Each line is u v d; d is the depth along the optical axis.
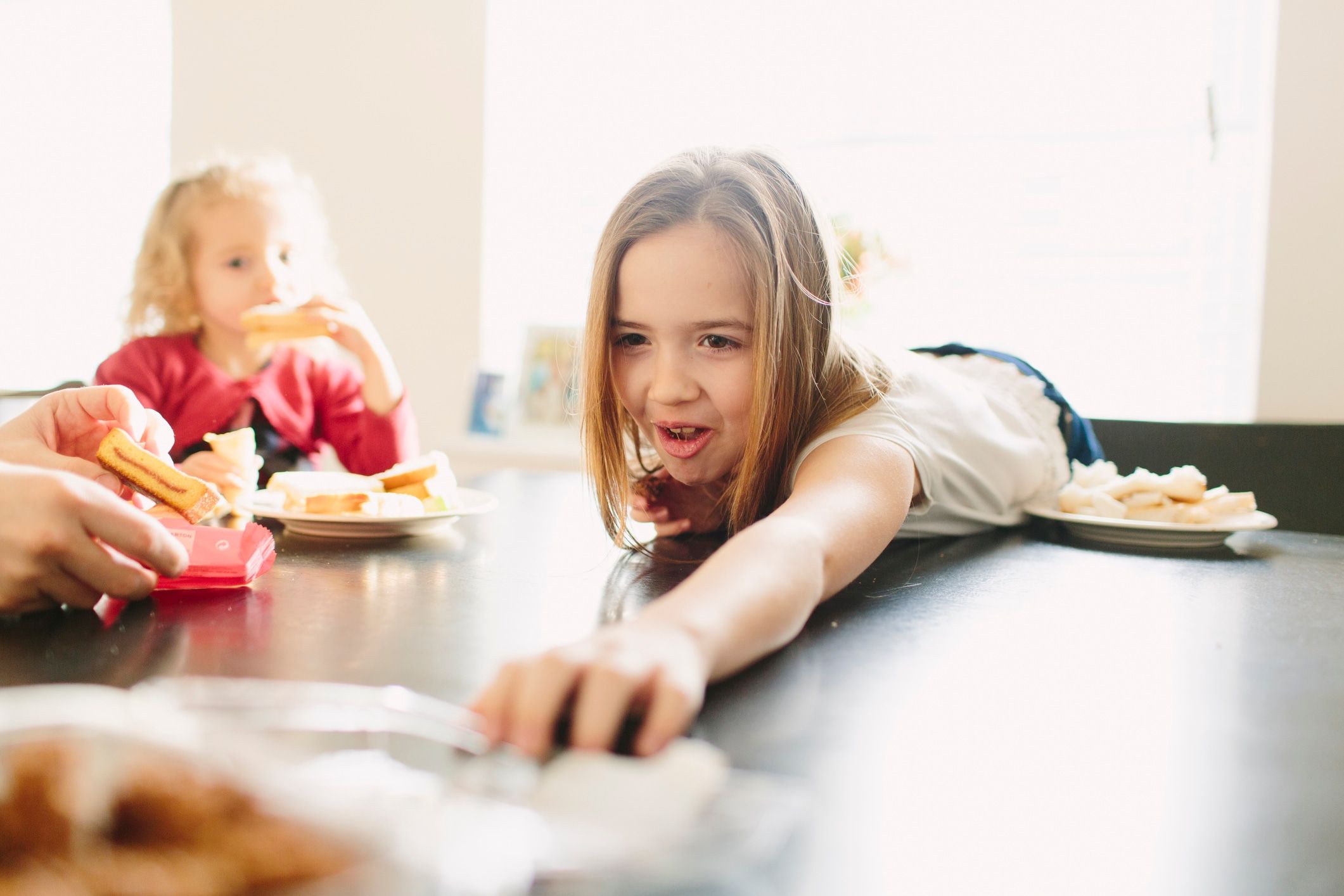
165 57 3.07
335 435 1.88
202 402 1.71
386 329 2.69
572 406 1.23
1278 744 0.44
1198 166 2.14
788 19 2.44
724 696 0.49
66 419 0.84
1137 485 1.04
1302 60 1.88
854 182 2.40
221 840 0.26
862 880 0.32
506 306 2.71
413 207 2.64
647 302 0.90
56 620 0.61
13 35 3.18
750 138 2.49
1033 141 2.26
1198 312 2.16
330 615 0.64
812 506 0.71
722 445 0.95
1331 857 0.34
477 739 0.38
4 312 3.25
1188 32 2.13
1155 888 0.32
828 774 0.40
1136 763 0.42
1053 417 1.32
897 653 0.58
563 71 2.64
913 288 2.35
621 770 0.35
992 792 0.39
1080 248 2.24
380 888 0.26
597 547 0.93
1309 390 1.92
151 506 0.83
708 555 0.90
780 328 0.90
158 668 0.51
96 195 3.17
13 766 0.27
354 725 0.38
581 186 2.66
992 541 1.01
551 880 0.29
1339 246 1.88
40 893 0.24
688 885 0.31
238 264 1.78
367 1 2.64
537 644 0.58
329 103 2.70
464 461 2.51
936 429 0.99
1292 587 0.79
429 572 0.79
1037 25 2.24
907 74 2.35
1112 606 0.71
